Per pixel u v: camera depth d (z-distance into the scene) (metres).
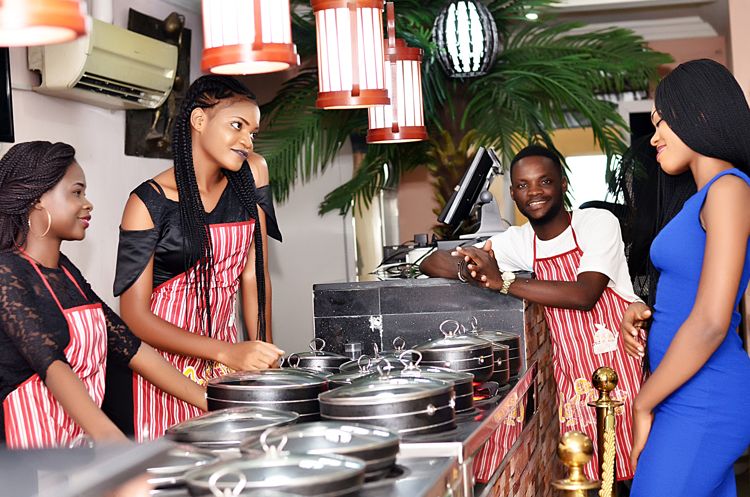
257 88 6.06
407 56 3.76
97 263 4.26
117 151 4.41
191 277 3.05
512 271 3.38
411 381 1.89
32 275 2.31
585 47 5.74
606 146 5.38
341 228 5.88
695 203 2.16
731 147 2.15
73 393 2.18
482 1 5.45
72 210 2.39
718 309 2.05
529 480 2.99
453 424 1.85
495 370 2.52
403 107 3.77
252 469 1.33
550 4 5.85
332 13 2.85
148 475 1.37
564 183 3.48
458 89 5.70
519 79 5.39
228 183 3.17
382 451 1.48
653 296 2.69
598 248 3.26
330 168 5.86
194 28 5.22
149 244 2.94
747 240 2.09
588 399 3.37
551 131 5.52
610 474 2.47
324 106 2.87
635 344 2.53
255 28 2.21
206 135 2.97
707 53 6.59
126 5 4.43
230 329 3.26
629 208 3.90
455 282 3.15
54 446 1.46
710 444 2.18
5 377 2.29
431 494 1.44
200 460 1.45
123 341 2.56
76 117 4.08
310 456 1.40
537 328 3.41
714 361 2.18
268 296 3.34
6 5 1.57
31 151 2.35
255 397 1.97
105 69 3.86
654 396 2.16
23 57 3.72
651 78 5.77
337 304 3.24
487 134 5.34
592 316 3.33
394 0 5.38
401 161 5.63
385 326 3.21
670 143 2.23
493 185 6.00
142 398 2.91
